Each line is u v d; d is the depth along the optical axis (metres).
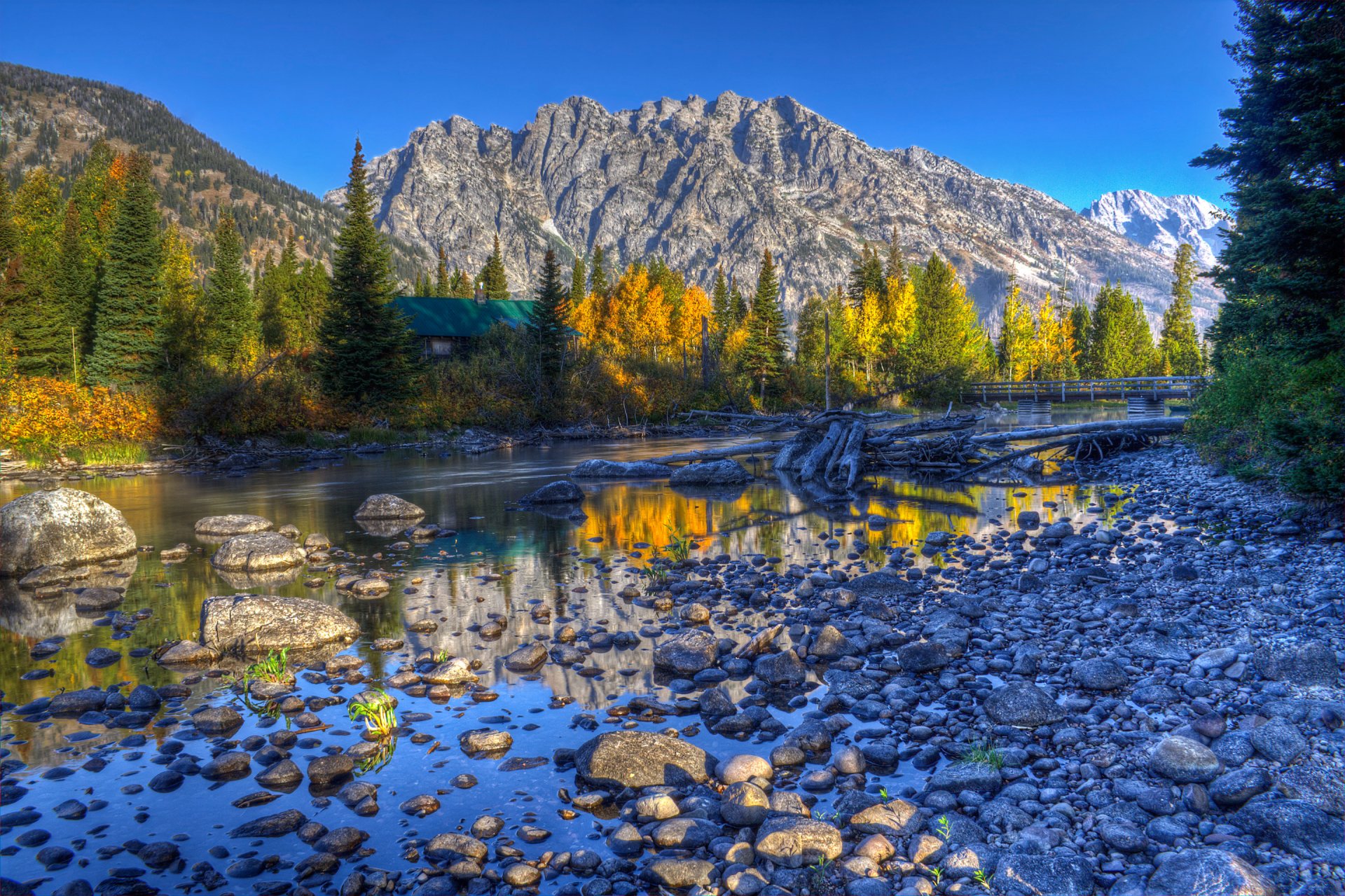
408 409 39.25
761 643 6.75
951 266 70.31
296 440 32.34
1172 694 5.20
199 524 13.32
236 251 62.41
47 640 7.38
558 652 6.67
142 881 3.49
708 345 61.19
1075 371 87.31
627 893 3.36
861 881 3.31
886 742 4.79
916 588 8.66
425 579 9.67
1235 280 18.50
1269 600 6.92
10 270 41.66
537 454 30.27
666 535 12.70
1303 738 4.14
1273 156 12.52
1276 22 12.82
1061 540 11.27
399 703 5.67
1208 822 3.65
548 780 4.49
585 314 82.25
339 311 38.72
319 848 3.77
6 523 10.45
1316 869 3.19
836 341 70.31
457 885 3.44
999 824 3.76
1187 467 17.42
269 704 5.71
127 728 5.32
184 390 31.70
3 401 27.50
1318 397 10.88
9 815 4.10
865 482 19.64
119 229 43.50
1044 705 5.02
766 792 4.19
